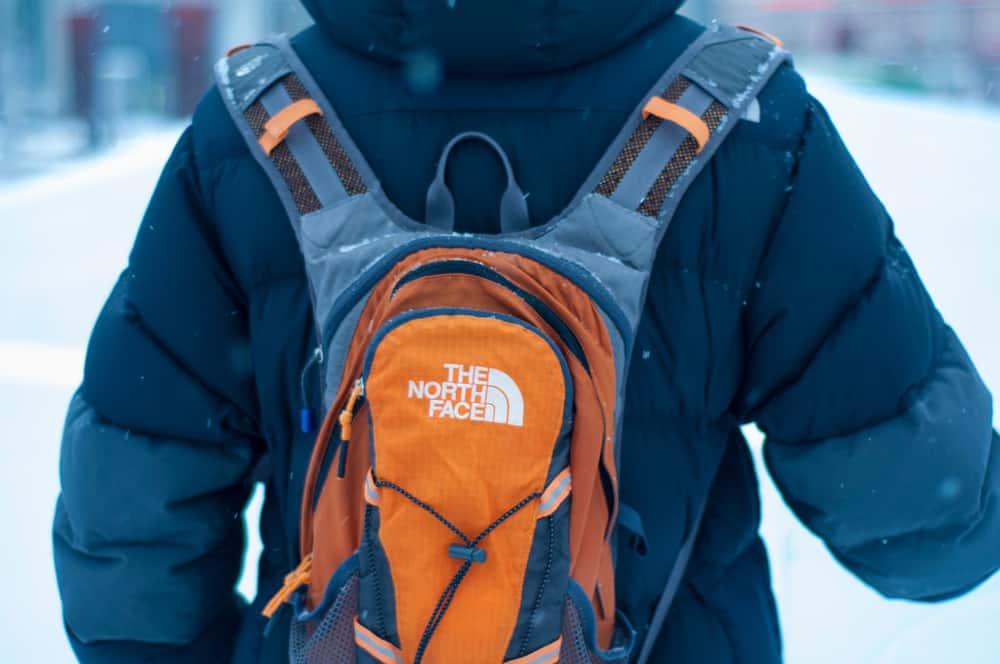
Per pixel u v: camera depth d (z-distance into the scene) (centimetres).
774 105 128
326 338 125
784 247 128
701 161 125
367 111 131
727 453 148
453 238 122
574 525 119
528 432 115
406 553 116
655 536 133
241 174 133
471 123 129
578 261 124
